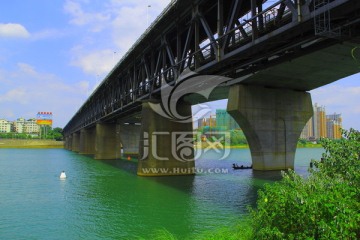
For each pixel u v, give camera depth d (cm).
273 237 642
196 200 2303
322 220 570
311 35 1634
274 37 1639
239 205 2106
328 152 824
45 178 3734
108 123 7125
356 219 563
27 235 1563
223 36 1964
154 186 2998
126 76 4716
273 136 3738
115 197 2486
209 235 1045
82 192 2734
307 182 712
